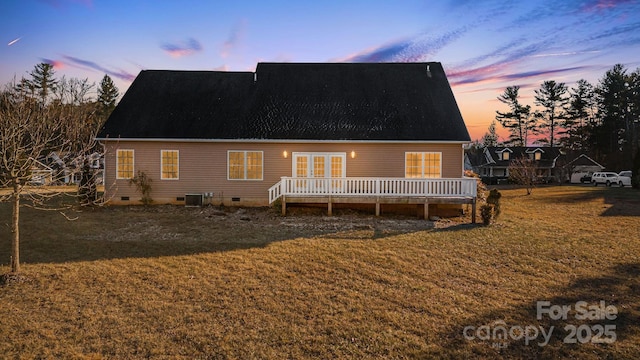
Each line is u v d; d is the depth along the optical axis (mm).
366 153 16828
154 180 17031
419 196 14586
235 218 14344
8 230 11844
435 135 16594
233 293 6875
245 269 8211
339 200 14875
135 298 6605
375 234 11711
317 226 12969
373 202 14773
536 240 10977
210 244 10328
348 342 5203
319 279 7660
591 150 56094
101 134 16781
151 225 12938
